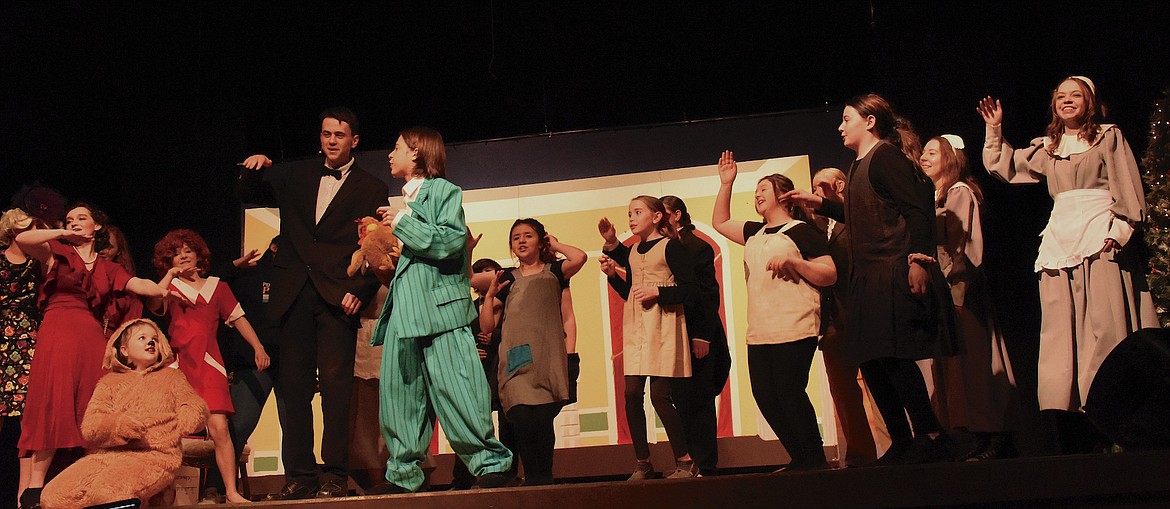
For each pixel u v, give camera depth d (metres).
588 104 5.94
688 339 4.20
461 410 3.48
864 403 4.78
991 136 4.41
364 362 4.40
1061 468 3.16
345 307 3.96
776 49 5.75
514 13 5.84
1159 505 3.13
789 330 3.89
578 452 5.30
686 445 4.13
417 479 3.56
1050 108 4.44
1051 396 4.00
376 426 4.45
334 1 5.80
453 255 3.60
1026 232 5.21
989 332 4.28
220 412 4.24
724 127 5.54
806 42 5.72
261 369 4.44
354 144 4.35
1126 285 4.04
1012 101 5.21
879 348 3.40
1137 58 4.91
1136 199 4.00
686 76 5.86
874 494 3.18
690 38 5.79
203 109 5.77
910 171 3.49
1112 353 3.57
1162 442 3.40
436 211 3.58
